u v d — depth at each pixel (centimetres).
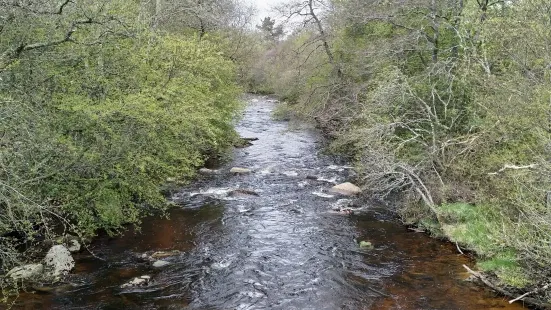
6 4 962
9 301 994
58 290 1061
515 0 1380
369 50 2103
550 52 1135
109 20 1134
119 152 1180
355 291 1103
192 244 1370
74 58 1185
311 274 1198
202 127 1448
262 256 1304
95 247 1310
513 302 1009
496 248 1166
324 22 2698
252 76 4947
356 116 1920
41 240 1262
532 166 967
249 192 1847
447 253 1289
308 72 2819
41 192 1145
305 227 1520
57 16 1123
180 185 1938
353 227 1517
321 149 2634
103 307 1002
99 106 1123
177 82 1512
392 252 1317
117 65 1296
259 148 2698
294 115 3017
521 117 1101
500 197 1232
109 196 1284
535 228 1019
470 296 1047
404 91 1576
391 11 1994
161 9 2084
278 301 1062
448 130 1622
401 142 1586
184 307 1023
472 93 1509
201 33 2495
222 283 1143
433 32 2012
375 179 1638
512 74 1260
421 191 1501
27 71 1100
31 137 905
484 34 1341
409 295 1070
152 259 1252
